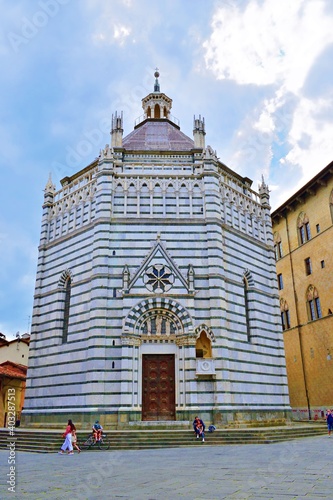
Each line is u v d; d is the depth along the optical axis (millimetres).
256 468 17109
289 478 14719
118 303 35094
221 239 38250
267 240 45312
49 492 13289
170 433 29109
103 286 35375
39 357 39125
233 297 38094
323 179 53250
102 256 36344
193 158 41969
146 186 39594
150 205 38781
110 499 12086
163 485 13961
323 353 51500
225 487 13344
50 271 41906
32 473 17250
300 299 56875
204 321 35000
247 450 24016
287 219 60969
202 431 28406
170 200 39219
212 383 33094
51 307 39969
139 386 33156
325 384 50531
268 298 42812
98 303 34750
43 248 43406
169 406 33188
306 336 54875
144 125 49375
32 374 38875
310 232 56094
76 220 41312
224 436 28922
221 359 33656
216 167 41125
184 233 37938
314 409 51844
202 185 39906
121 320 34500
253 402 36156
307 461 18828
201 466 18078
